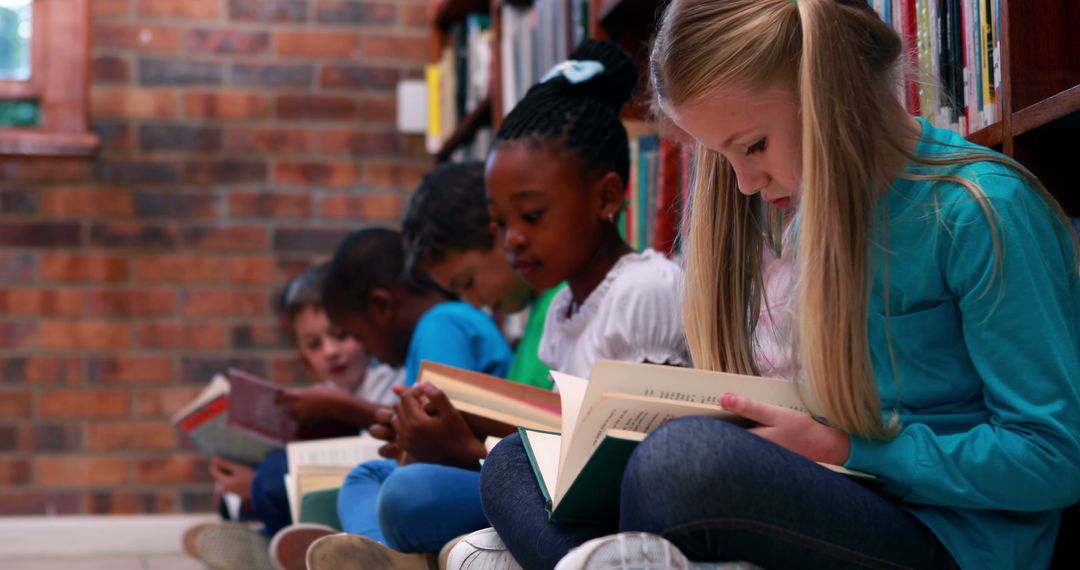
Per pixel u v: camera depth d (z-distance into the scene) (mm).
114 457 3236
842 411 922
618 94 1623
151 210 3318
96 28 3324
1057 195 1107
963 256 933
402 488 1282
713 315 1142
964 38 1229
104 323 3266
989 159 965
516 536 1026
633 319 1415
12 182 3244
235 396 2018
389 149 3473
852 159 947
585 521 972
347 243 2168
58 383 3230
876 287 980
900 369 979
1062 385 893
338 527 1782
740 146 1000
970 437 909
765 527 847
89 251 3273
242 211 3371
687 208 1218
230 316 3336
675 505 831
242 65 3402
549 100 1553
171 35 3369
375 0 3482
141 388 3268
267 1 3424
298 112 3426
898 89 1153
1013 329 908
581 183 1510
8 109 3260
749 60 962
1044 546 955
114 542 3172
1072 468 876
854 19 988
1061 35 1122
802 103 950
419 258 1922
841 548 873
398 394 1425
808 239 942
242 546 2113
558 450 1075
